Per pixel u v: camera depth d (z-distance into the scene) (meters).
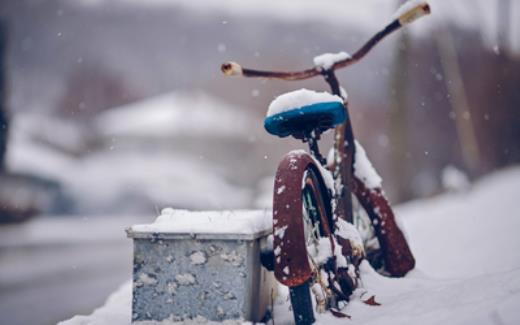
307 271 2.54
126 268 15.24
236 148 44.34
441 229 8.38
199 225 2.77
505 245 5.89
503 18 22.08
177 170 38.72
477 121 26.00
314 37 55.88
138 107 48.34
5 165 31.33
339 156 3.53
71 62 63.12
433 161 33.16
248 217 2.91
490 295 2.53
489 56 24.27
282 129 3.06
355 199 3.77
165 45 67.00
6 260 16.97
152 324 2.75
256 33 60.88
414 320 2.46
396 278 3.38
